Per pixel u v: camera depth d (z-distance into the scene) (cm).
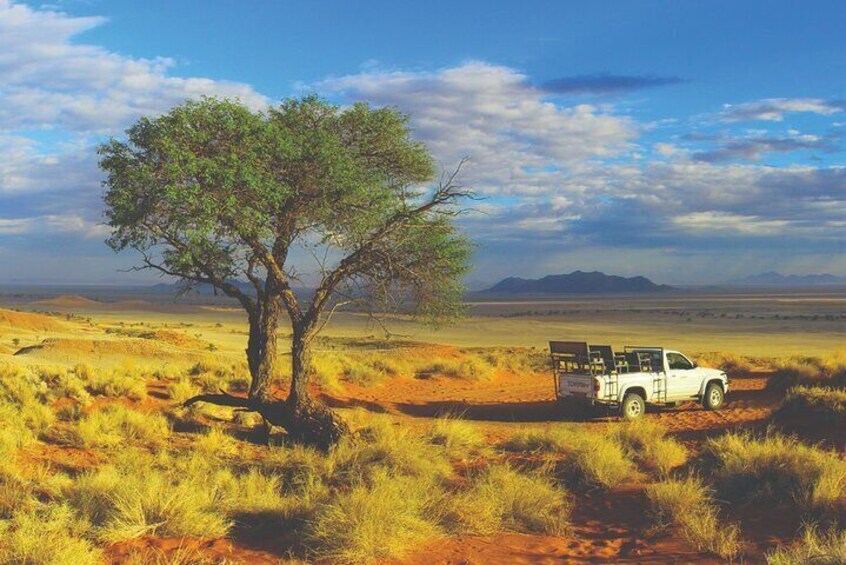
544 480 1046
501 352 4750
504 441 1563
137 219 1326
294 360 1466
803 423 1566
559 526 855
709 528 783
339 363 3075
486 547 770
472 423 1984
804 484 898
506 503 904
